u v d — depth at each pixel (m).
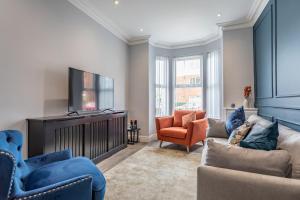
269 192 1.00
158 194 2.06
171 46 5.30
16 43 2.05
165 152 3.68
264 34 3.01
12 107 2.01
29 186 1.30
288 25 2.12
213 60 4.66
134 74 4.86
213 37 4.60
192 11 3.38
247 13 3.45
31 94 2.23
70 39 2.87
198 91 5.06
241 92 3.76
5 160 0.93
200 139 3.88
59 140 2.28
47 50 2.46
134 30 4.28
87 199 1.21
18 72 2.08
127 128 4.23
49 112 2.47
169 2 3.07
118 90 4.37
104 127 3.29
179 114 4.37
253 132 1.67
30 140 2.14
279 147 1.37
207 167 1.17
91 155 2.91
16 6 2.05
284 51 2.23
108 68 3.94
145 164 2.99
